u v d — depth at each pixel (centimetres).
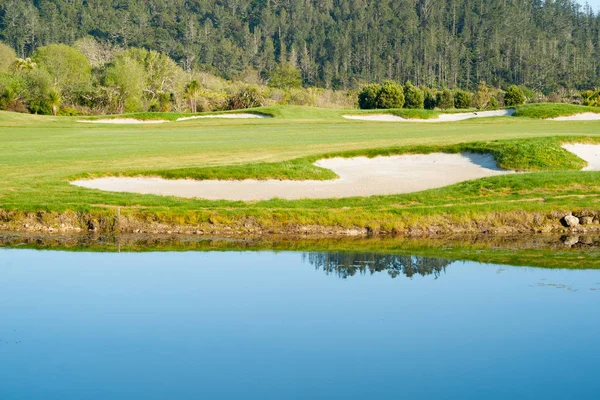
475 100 12925
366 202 2288
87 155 3106
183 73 13075
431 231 2103
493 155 2992
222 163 2797
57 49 10419
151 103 10250
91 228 2083
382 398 869
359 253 1761
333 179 2708
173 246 1855
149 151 3234
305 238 2009
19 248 1795
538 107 5778
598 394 870
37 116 5662
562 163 2859
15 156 3083
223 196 2377
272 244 1902
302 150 3203
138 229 2080
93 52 13525
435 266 1581
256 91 9888
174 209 2144
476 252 1781
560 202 2220
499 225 2131
